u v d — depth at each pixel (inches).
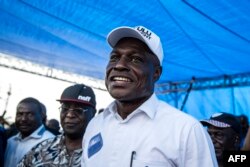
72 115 86.4
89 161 64.8
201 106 351.6
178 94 375.6
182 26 189.8
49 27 204.7
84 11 177.5
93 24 194.7
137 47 60.1
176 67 296.7
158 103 64.6
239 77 313.7
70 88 91.1
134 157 58.1
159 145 57.0
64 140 87.3
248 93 313.9
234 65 274.8
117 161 59.7
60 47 241.8
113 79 60.6
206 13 170.9
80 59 271.1
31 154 88.5
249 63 264.5
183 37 207.6
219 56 248.1
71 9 175.9
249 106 313.4
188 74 327.3
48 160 85.1
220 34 199.6
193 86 355.9
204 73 315.6
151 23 188.1
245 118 127.4
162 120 59.8
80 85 92.4
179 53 243.4
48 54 264.2
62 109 88.4
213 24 185.5
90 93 91.4
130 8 169.5
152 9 168.7
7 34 227.5
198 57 253.4
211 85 339.3
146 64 60.2
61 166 82.9
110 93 60.8
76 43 230.4
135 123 61.5
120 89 59.4
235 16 173.0
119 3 163.8
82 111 87.1
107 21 189.0
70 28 204.1
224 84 324.5
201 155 56.0
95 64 283.6
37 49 253.1
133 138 59.9
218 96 336.8
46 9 178.5
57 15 184.9
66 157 83.8
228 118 96.0
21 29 213.9
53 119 221.6
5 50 272.5
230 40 208.2
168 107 63.1
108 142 62.9
